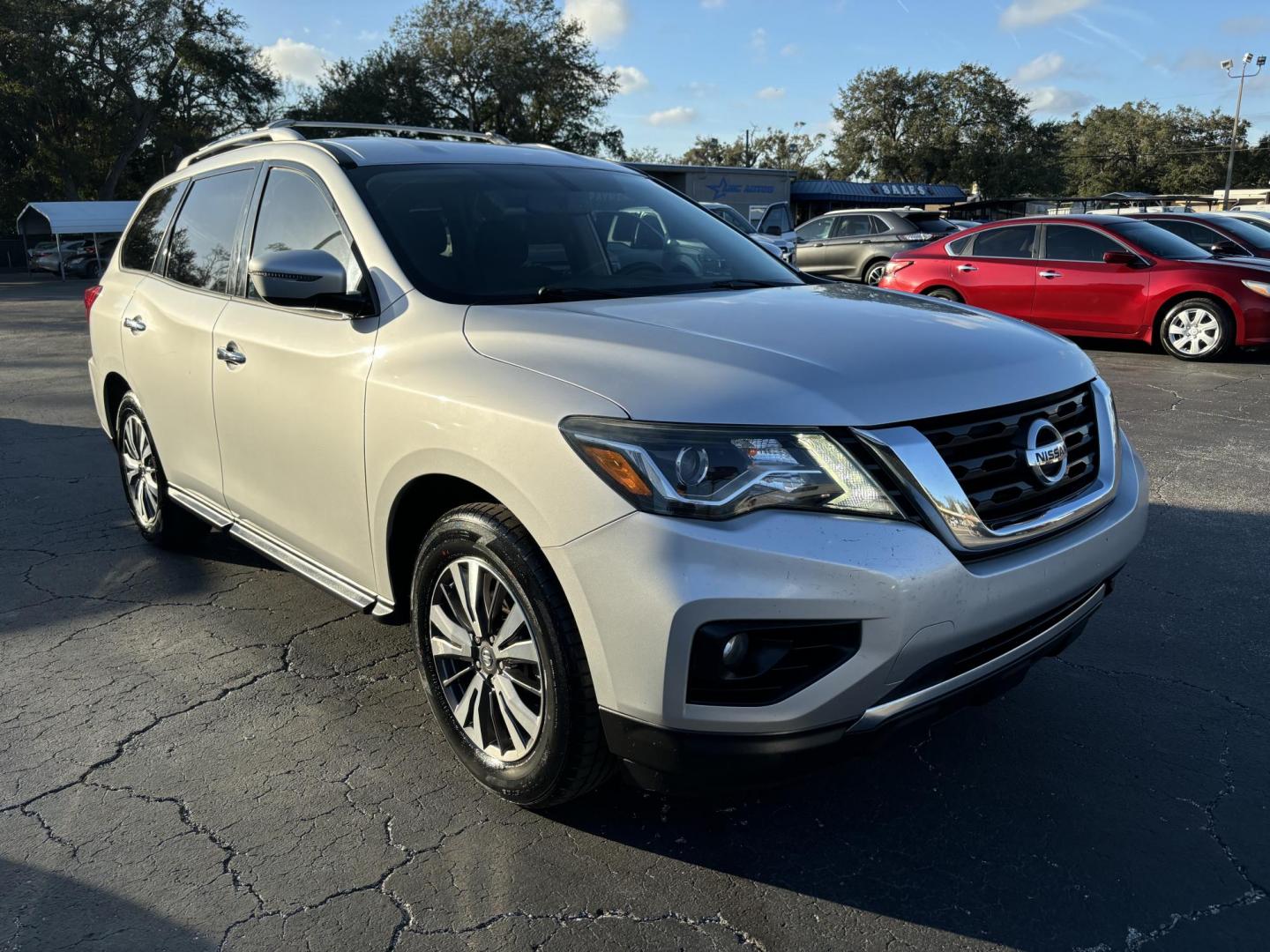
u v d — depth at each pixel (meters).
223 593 4.20
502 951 2.12
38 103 44.56
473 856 2.44
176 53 47.19
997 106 61.78
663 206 3.78
